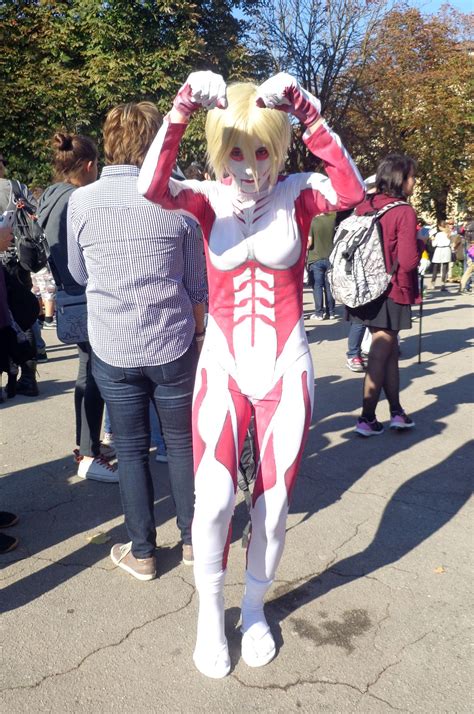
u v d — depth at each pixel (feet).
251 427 8.46
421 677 7.55
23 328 10.82
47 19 56.03
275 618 8.61
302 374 7.38
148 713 7.06
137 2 56.75
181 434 9.35
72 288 11.89
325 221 31.83
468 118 84.74
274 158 6.70
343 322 31.99
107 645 8.12
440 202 92.17
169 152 6.63
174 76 57.67
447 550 10.26
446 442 14.83
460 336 27.58
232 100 6.61
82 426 12.76
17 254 14.29
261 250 7.04
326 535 10.71
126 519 9.43
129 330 8.64
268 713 7.05
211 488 7.18
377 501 11.92
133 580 9.50
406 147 89.35
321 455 14.10
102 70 54.60
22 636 8.29
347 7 73.00
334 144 6.62
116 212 8.50
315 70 75.87
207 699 7.25
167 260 8.69
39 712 7.07
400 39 92.79
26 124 51.19
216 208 7.25
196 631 8.38
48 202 11.73
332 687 7.41
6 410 17.83
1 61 51.42
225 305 7.34
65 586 9.36
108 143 8.86
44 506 11.86
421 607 8.83
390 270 14.10
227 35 66.74
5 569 9.81
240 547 10.36
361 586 9.30
